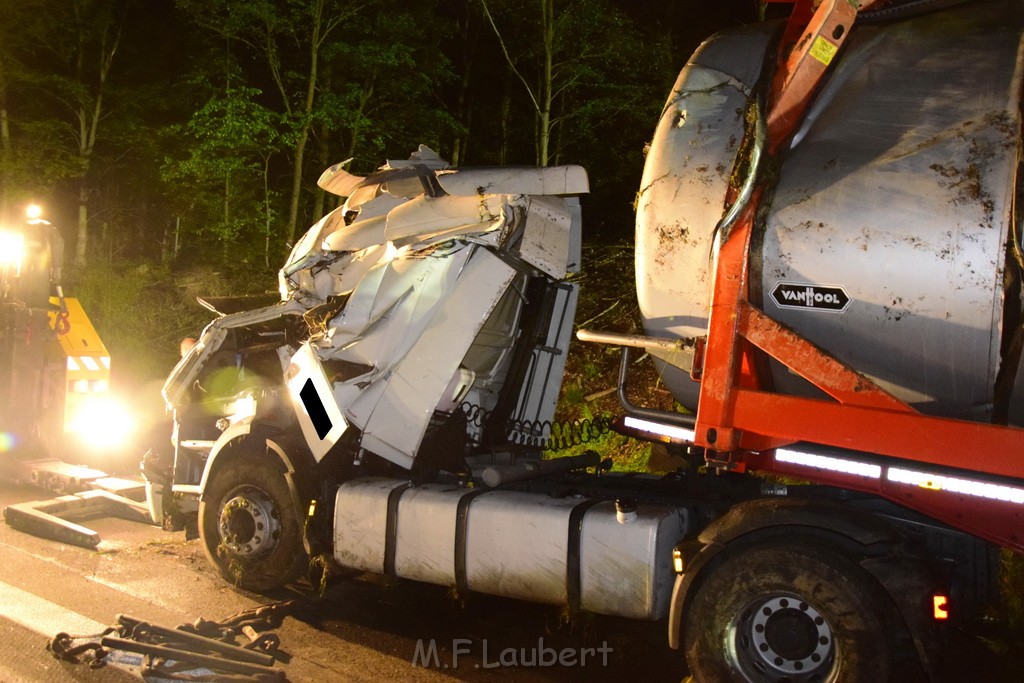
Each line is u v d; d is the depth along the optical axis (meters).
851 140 4.14
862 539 4.00
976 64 4.00
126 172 27.56
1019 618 5.22
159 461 6.91
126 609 5.55
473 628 5.47
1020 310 3.88
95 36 25.20
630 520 4.68
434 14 19.67
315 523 5.77
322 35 18.27
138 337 15.04
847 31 4.11
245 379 6.72
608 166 15.58
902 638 4.03
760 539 4.24
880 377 4.15
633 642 5.27
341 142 20.25
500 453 6.38
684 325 4.64
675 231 4.56
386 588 5.82
